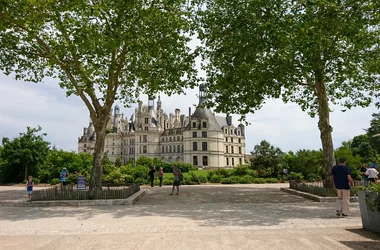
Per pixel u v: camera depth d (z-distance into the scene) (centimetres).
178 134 10875
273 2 1495
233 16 1770
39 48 1761
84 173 3234
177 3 1686
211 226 871
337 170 1069
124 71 1978
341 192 1053
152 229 842
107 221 991
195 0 1958
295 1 1507
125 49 1716
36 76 2067
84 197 1524
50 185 3222
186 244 665
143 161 6988
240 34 1680
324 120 1806
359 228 834
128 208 1316
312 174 3488
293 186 2075
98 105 1703
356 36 1448
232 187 2628
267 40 1609
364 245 650
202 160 9544
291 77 1908
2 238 764
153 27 1698
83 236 769
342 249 620
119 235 771
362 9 1453
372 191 800
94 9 1412
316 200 1533
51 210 1297
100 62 1786
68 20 1466
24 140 3747
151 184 2833
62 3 1380
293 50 1636
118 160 8962
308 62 1625
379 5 1435
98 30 1553
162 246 651
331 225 881
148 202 1578
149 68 1883
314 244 659
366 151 5453
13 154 3656
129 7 1555
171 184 3081
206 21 1870
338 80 1975
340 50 1834
